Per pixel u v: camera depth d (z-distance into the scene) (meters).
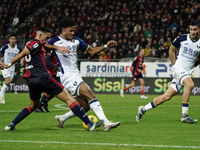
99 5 84.94
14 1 93.25
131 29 76.69
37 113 30.31
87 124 19.38
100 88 62.12
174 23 74.06
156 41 70.88
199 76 58.56
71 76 20.12
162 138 17.23
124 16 79.75
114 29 76.31
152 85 60.44
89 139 16.84
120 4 82.62
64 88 19.14
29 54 18.80
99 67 62.06
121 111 32.16
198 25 22.73
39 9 92.12
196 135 18.25
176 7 77.81
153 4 81.06
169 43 69.88
